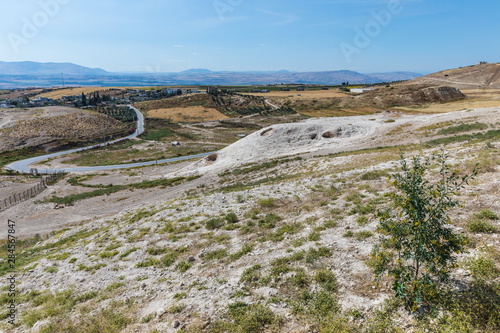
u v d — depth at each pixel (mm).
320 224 12523
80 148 118812
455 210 10523
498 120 39500
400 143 40500
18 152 104000
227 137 135375
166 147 113375
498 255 7148
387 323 5797
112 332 7664
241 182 36406
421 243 5801
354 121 63219
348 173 21609
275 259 9922
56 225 33625
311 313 6785
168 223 17375
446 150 24062
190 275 10453
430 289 6031
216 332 6711
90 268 13242
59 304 10328
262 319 6840
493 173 13805
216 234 14242
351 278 7844
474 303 5770
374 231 10500
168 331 7113
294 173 32219
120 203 40438
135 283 10914
